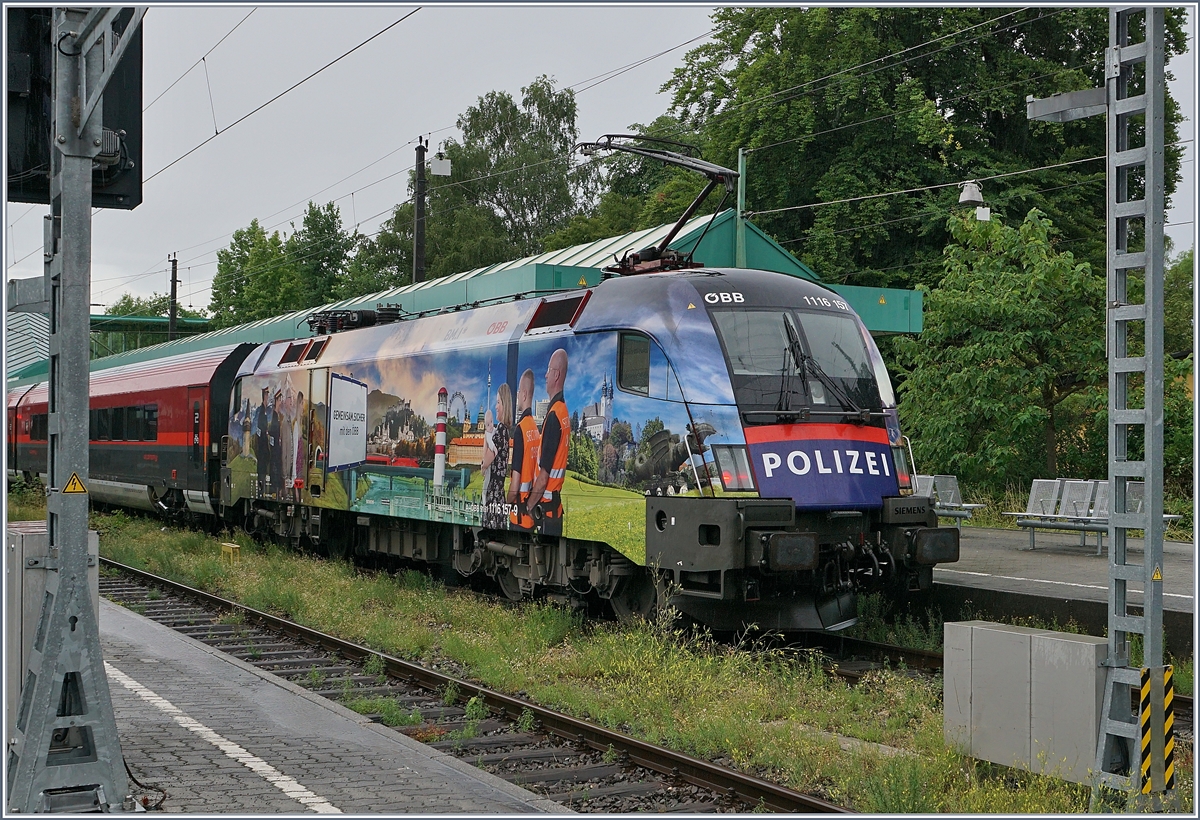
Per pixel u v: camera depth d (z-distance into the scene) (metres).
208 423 22.89
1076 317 22.16
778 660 10.58
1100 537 15.90
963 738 7.39
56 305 6.86
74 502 6.39
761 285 11.77
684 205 35.38
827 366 11.59
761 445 10.89
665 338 11.41
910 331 21.50
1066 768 6.82
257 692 9.55
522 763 7.92
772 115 29.89
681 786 7.25
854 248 30.59
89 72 6.40
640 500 11.41
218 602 14.98
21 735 6.61
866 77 29.00
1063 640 6.87
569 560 12.70
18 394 38.78
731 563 10.48
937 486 19.59
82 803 6.32
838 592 11.38
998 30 28.34
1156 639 6.59
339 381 17.97
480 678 10.43
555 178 57.62
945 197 28.91
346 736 8.15
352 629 12.84
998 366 21.98
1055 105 7.03
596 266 20.70
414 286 24.91
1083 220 29.41
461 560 15.25
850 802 6.84
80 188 6.42
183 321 67.25
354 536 18.66
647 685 9.47
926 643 11.83
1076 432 24.23
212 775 7.07
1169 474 23.00
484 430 14.04
